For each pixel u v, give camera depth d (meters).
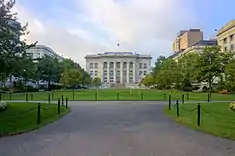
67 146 9.79
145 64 166.62
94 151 9.08
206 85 74.12
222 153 8.90
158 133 12.48
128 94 52.50
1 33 16.05
